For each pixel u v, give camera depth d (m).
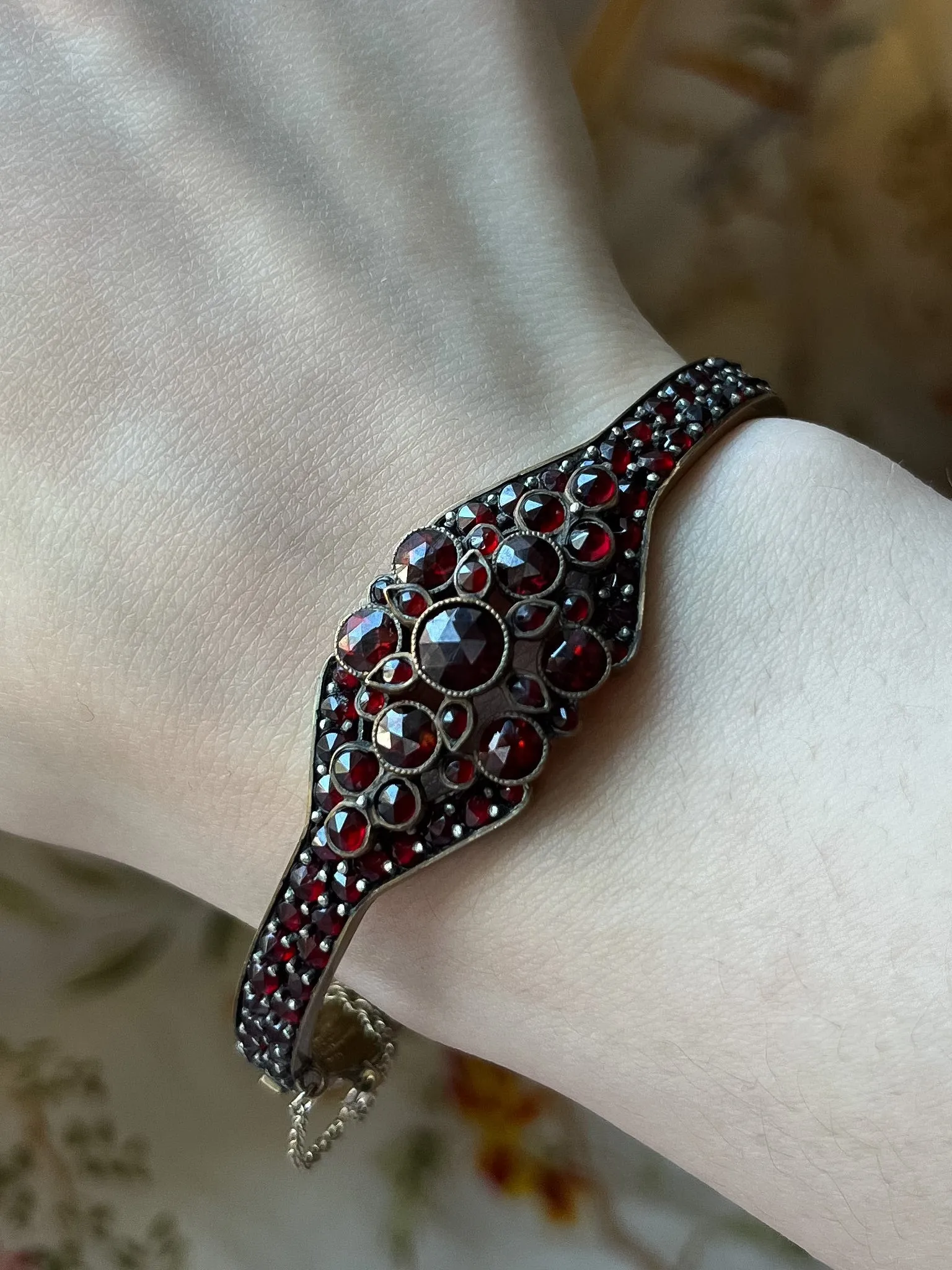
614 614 0.07
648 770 0.07
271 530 0.08
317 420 0.08
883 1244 0.07
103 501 0.08
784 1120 0.07
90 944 0.13
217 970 0.13
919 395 0.13
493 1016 0.08
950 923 0.06
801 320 0.14
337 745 0.07
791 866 0.07
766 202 0.14
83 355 0.09
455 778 0.07
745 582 0.08
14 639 0.08
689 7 0.14
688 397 0.08
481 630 0.07
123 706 0.08
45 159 0.09
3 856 0.13
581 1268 0.12
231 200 0.09
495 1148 0.12
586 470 0.08
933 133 0.13
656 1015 0.07
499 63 0.10
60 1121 0.12
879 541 0.08
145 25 0.09
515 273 0.09
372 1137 0.12
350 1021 0.09
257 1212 0.12
